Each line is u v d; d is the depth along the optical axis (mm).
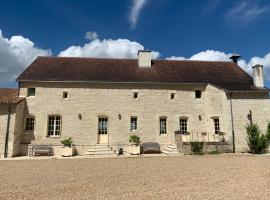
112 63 23797
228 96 20000
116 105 21000
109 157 17672
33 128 20062
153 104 21391
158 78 21969
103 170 11969
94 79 20953
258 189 8109
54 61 23156
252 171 11305
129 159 16297
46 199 7195
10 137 17953
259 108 20328
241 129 19797
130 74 22188
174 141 20969
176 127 21359
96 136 20406
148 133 20984
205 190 8070
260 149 19266
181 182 9250
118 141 20594
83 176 10500
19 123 19172
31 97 20281
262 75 21922
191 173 10984
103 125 20844
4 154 17703
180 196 7418
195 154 18609
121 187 8562
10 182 9414
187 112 21688
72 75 21219
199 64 25172
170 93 21734
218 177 10062
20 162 15156
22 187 8633
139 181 9477
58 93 20562
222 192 7801
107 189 8297
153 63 24344
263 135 19609
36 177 10344
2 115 18141
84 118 20531
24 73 20844
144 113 21188
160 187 8531
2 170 12156
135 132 20859
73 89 20781
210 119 21281
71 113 20453
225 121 19906
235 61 26500
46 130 20000
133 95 21312
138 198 7254
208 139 21234
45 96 20391
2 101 18234
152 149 20172
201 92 22234
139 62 23594
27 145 19578
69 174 10984
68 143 19000
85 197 7375
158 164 13797
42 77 20547
